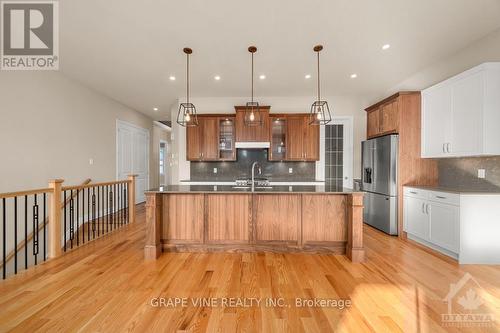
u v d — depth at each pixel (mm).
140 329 1610
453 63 3354
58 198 2895
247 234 3041
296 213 3025
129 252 3027
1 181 3279
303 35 2908
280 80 4352
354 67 3809
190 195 3061
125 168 6121
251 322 1691
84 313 1771
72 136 4387
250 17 2572
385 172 3885
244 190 3064
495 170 2811
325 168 5367
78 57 3459
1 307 1837
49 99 3908
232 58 3494
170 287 2154
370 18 2584
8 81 3336
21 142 3506
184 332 1590
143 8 2428
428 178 3664
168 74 4078
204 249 3059
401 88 4430
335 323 1682
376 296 2021
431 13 2498
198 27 2748
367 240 3564
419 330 1607
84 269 2520
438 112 3287
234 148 5195
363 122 5309
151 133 7715
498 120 2617
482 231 2658
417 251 3096
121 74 4082
